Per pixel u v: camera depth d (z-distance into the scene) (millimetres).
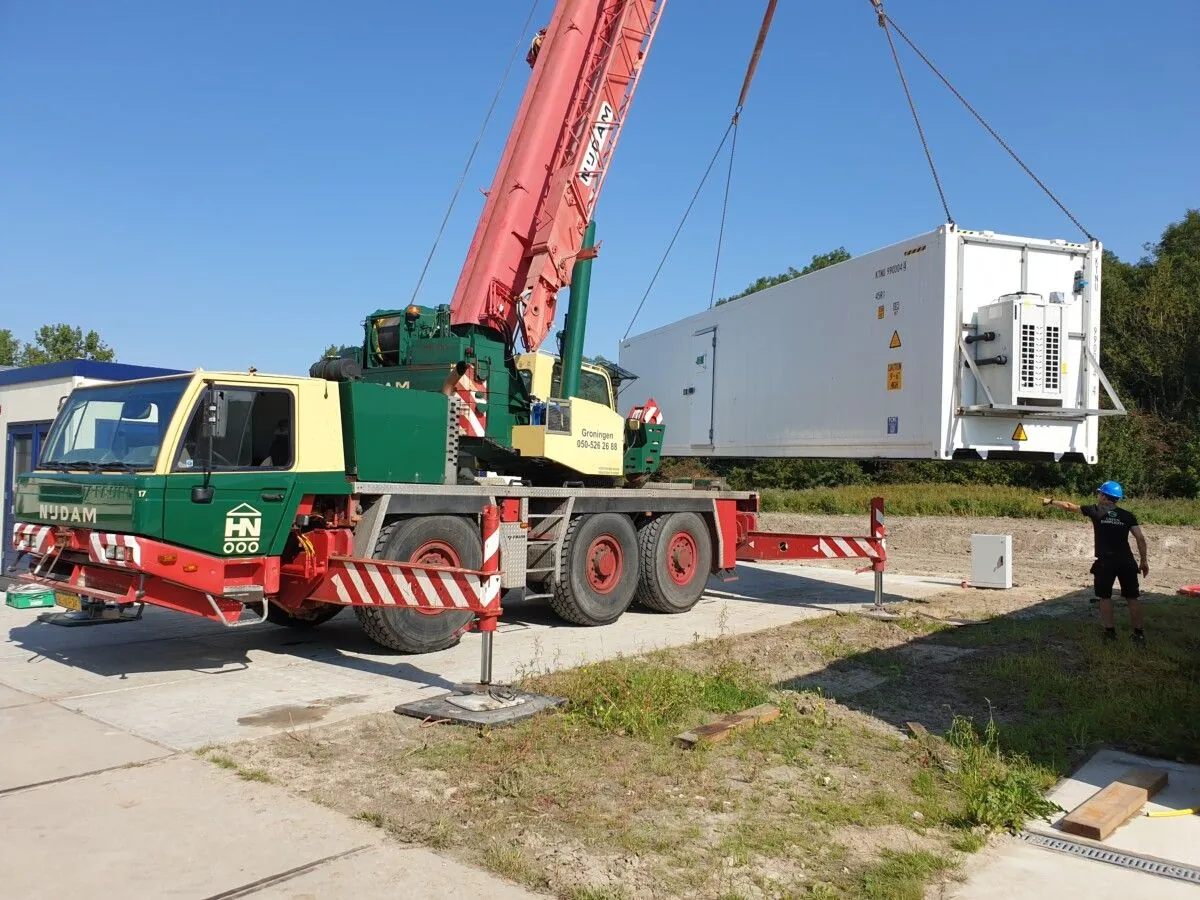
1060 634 9289
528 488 9039
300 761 5043
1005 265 9430
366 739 5453
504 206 10086
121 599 6461
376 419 7734
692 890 3607
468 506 8430
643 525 10797
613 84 10625
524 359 10070
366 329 10094
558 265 10117
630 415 11766
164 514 6508
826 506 28031
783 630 9562
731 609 11305
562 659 7926
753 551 12266
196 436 6766
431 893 3535
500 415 9773
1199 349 34344
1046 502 9328
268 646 8406
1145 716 6168
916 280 9562
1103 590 8875
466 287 9945
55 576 7281
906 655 8391
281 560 7551
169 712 6023
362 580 7113
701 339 13906
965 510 25797
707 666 7684
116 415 7246
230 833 4074
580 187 10320
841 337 10711
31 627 9133
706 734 5496
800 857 3949
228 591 6809
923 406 9375
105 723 5754
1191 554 18734
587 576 9695
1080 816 4398
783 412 11773
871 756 5422
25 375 13297
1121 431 28859
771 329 12102
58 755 5109
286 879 3629
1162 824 4512
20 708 6086
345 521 7570
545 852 3916
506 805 4449
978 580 13477
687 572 11086
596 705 5965
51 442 7754
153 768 4910
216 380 6914
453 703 6035
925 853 4027
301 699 6410
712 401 13500
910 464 35250
